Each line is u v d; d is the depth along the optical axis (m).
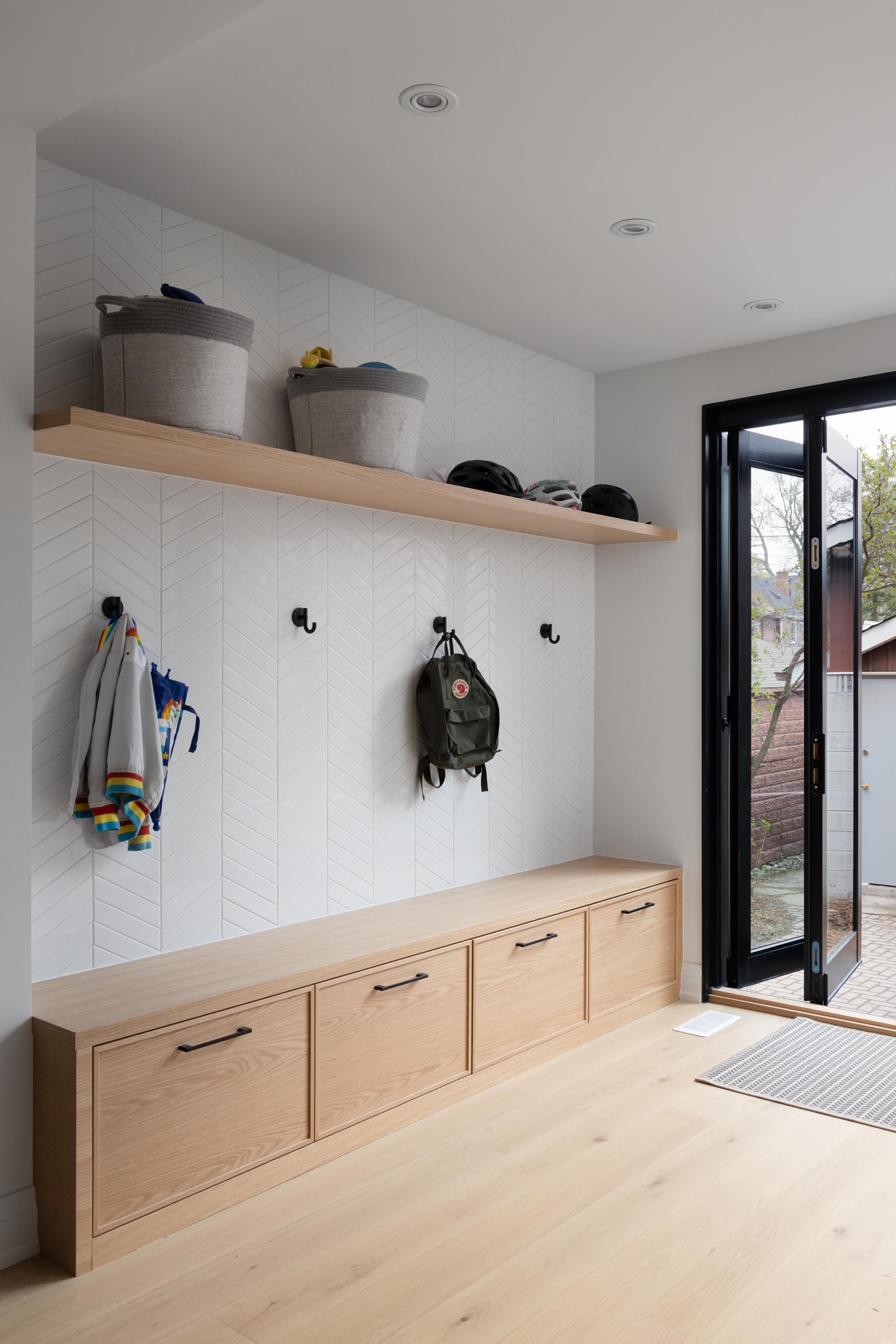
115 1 1.80
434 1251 2.42
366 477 3.07
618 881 4.11
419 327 3.84
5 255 2.35
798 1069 3.56
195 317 2.61
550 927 3.70
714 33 2.17
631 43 2.21
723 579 4.45
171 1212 2.49
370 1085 3.00
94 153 2.68
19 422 2.38
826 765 4.16
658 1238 2.47
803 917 4.64
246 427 3.23
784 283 3.61
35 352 2.70
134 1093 2.40
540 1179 2.77
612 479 4.68
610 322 4.02
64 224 2.76
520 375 4.32
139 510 2.93
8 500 2.37
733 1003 4.33
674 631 4.48
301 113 2.48
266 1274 2.31
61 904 2.76
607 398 4.71
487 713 3.91
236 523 3.19
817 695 4.14
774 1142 3.00
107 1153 2.35
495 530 4.20
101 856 2.85
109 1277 2.30
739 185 2.87
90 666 2.75
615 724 4.67
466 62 2.27
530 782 4.38
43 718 2.72
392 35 2.17
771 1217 2.57
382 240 3.24
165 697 2.87
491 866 4.18
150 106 2.45
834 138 2.62
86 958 2.81
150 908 2.96
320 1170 2.83
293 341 3.37
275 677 3.32
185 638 3.05
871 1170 2.83
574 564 4.62
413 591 3.83
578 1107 3.26
